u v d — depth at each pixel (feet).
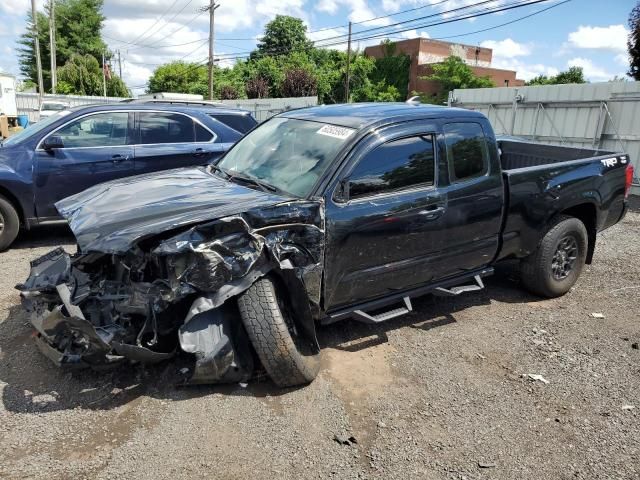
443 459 9.34
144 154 22.11
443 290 14.03
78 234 10.54
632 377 12.27
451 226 13.46
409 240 12.68
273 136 14.24
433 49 190.90
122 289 10.51
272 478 8.71
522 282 16.88
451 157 13.52
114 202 11.96
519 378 12.12
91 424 9.81
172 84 201.98
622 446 9.84
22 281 16.75
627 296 17.33
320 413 10.47
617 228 27.30
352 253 11.75
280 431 9.87
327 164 11.71
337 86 183.62
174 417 10.11
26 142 20.22
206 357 10.27
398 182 12.49
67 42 199.00
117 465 8.81
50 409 10.18
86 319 10.00
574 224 16.33
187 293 9.89
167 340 10.92
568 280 16.87
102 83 176.14
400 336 13.98
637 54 54.24
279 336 10.43
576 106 41.78
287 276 10.68
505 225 14.89
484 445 9.76
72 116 21.02
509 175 14.60
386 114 13.14
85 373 11.39
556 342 13.93
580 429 10.32
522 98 45.83
